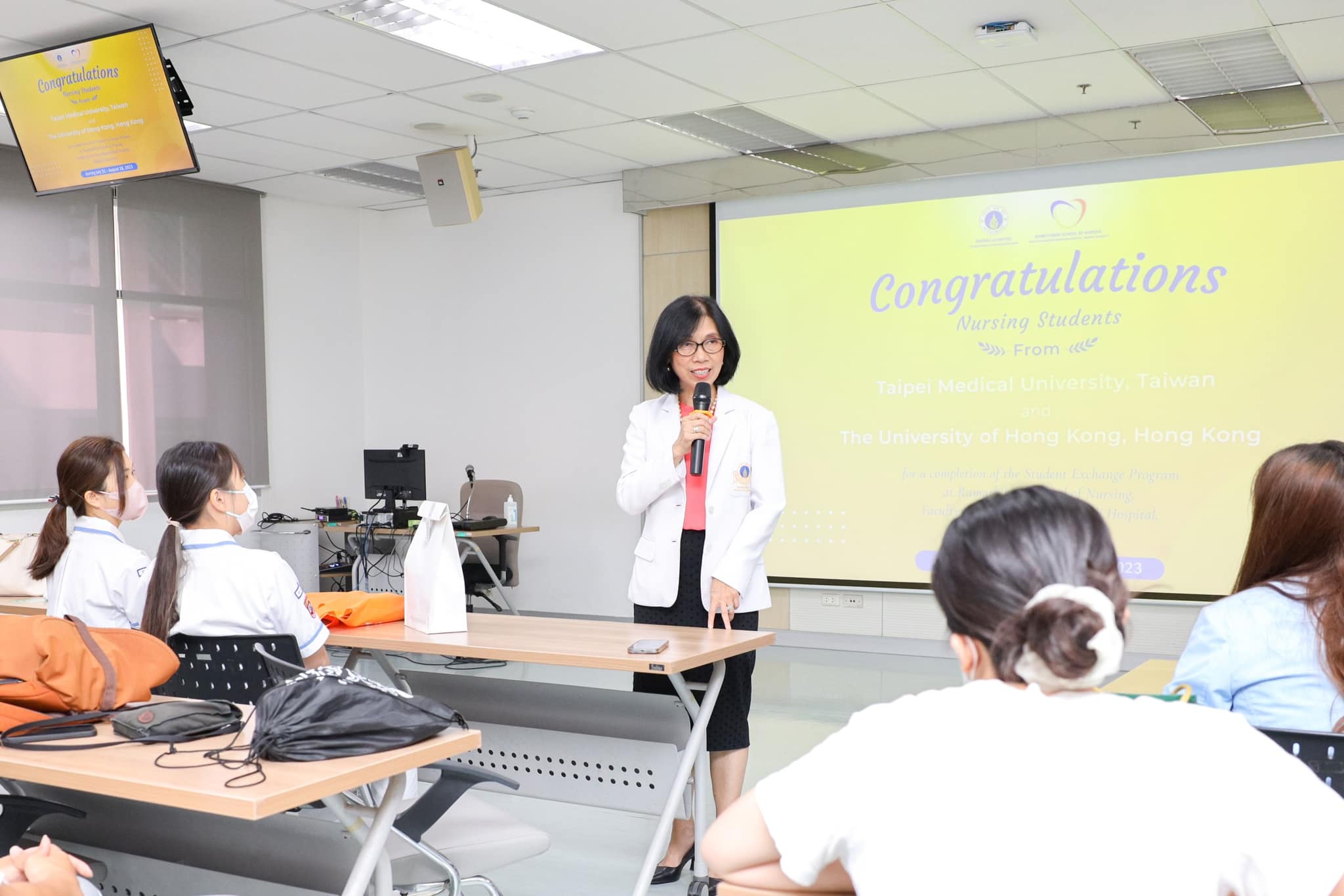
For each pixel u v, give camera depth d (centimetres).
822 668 643
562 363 818
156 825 207
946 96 591
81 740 179
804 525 705
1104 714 98
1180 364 612
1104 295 628
